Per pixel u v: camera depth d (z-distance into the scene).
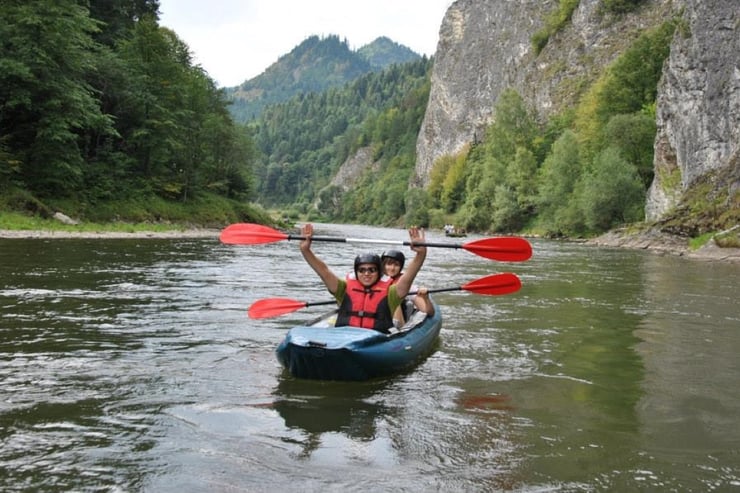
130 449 3.43
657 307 9.17
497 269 15.55
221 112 49.69
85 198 28.67
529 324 7.63
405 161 121.88
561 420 4.05
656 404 4.42
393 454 3.43
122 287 9.81
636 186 38.66
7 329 6.44
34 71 25.78
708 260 20.00
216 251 19.88
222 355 5.61
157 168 36.62
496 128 66.19
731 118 28.34
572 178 45.91
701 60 32.38
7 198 24.25
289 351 4.75
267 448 3.48
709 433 3.84
